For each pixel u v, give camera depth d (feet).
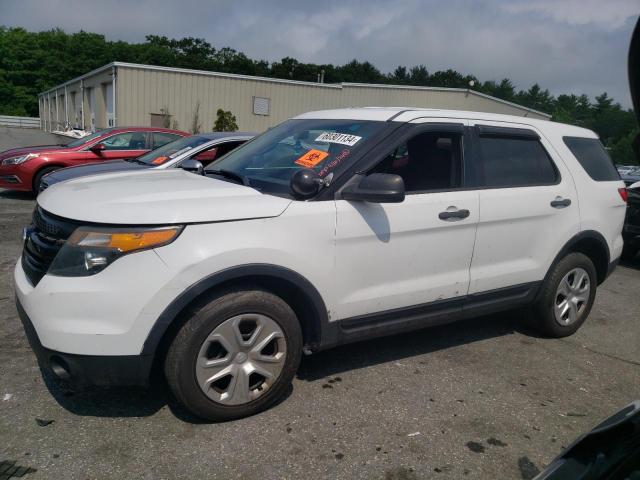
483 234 13.03
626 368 14.11
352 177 11.21
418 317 12.41
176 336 9.61
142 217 9.31
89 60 244.42
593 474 4.84
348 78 330.34
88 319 9.07
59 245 9.54
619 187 16.44
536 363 13.94
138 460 9.02
